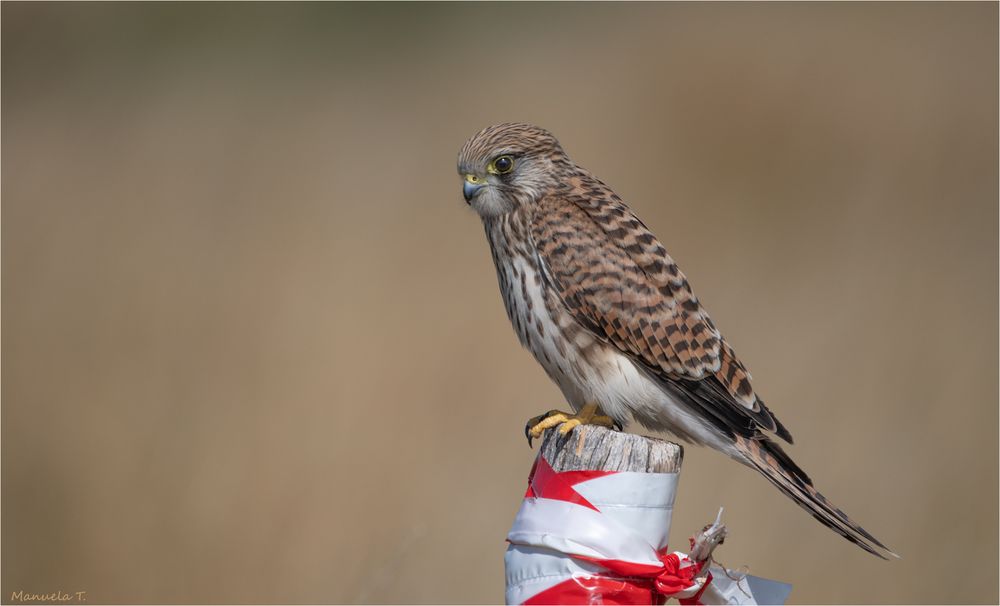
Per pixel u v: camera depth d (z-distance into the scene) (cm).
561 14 2505
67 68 2475
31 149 1947
